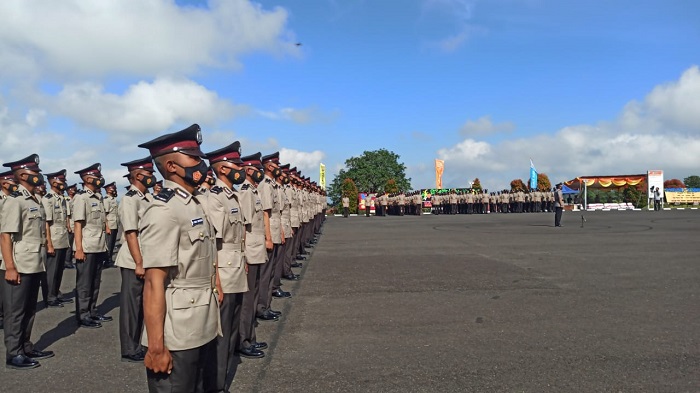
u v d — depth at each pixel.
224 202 5.42
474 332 6.80
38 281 6.43
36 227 6.42
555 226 25.11
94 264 8.09
